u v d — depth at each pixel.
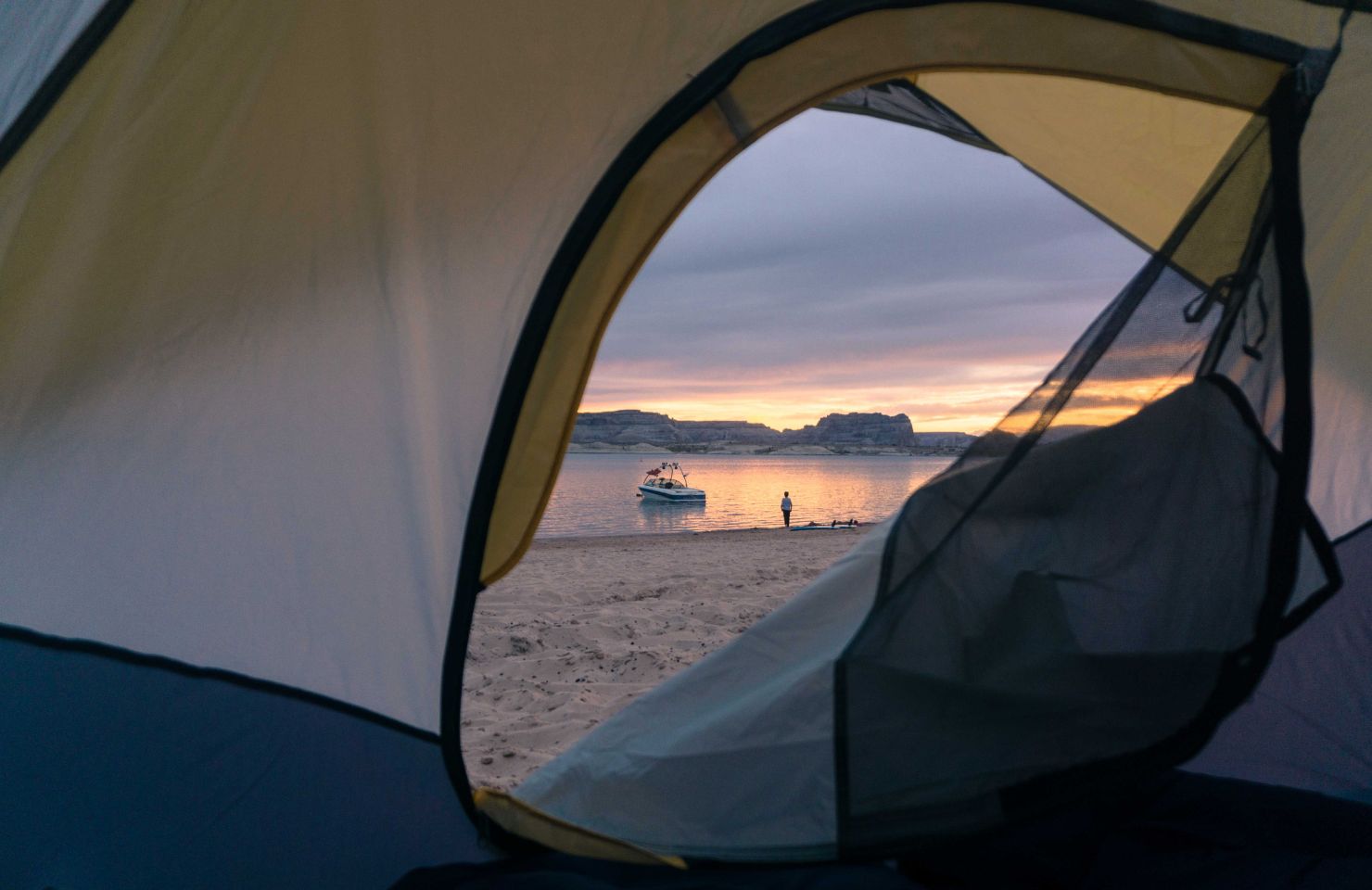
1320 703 2.14
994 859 1.67
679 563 8.79
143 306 1.81
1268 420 1.66
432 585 1.86
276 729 1.81
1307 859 1.68
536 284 1.92
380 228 1.85
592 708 3.46
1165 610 1.63
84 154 1.71
